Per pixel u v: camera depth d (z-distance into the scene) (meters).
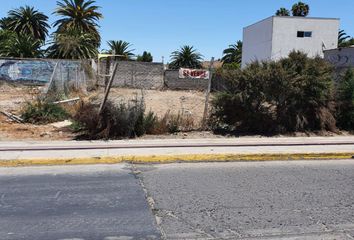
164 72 37.12
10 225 4.82
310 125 11.72
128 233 4.62
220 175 7.21
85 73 25.59
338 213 5.34
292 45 46.78
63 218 5.05
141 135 10.70
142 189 6.30
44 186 6.41
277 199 5.88
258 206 5.56
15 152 8.48
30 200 5.72
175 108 18.30
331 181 6.91
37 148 8.75
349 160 8.73
